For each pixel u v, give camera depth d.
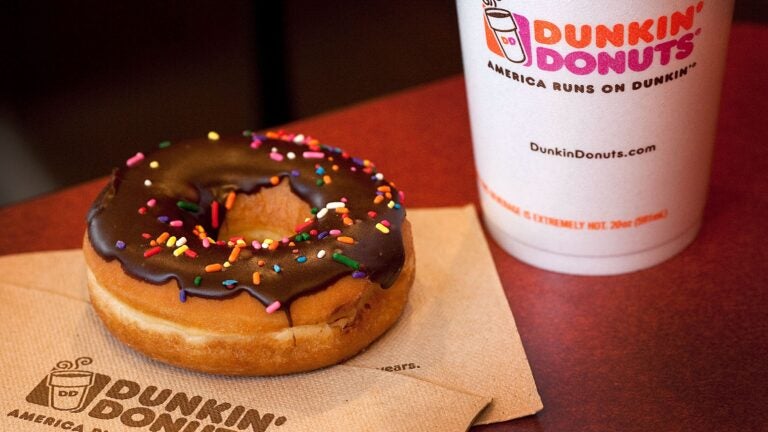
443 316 0.41
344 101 0.90
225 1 0.96
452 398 0.38
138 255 0.39
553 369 0.40
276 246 0.39
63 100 0.92
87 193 0.48
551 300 0.42
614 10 0.37
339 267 0.39
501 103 0.40
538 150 0.40
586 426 0.38
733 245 0.44
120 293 0.39
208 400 0.38
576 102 0.39
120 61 0.93
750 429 0.37
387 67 0.95
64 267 0.44
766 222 0.45
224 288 0.38
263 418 0.38
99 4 0.99
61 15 0.98
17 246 0.46
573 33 0.37
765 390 0.38
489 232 0.45
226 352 0.38
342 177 0.42
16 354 0.40
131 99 0.91
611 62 0.38
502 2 0.38
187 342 0.38
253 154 0.43
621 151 0.40
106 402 0.39
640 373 0.39
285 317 0.38
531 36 0.38
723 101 0.51
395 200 0.41
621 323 0.41
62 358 0.40
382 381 0.39
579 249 0.42
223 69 0.93
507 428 0.38
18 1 0.98
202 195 0.42
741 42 0.54
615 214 0.41
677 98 0.39
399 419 0.37
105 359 0.40
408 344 0.40
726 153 0.48
